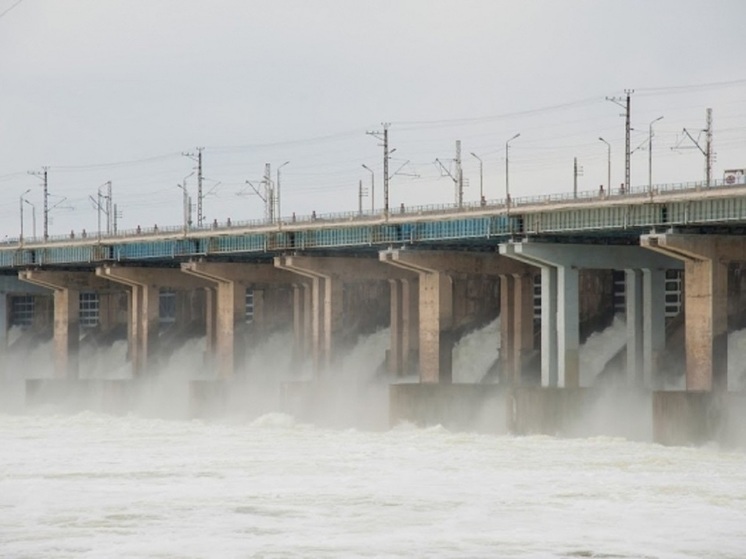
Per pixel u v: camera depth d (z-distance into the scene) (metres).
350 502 100.12
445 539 86.56
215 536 88.25
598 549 83.56
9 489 108.44
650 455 125.38
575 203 142.12
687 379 138.50
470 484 107.88
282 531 89.62
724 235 136.62
